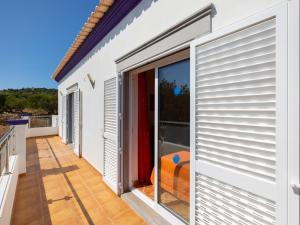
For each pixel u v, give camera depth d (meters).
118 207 3.36
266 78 1.39
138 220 2.99
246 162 1.53
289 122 1.23
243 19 1.51
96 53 5.16
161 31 2.67
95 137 5.32
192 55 1.96
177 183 2.80
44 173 5.09
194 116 1.94
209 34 1.78
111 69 4.21
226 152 1.69
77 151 6.86
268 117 1.39
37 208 3.34
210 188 1.83
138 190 3.66
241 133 1.57
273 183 1.35
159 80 3.02
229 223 1.67
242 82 1.55
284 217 1.26
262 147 1.44
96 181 4.50
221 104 1.71
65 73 9.66
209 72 1.80
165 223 2.75
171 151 2.89
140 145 3.95
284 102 1.25
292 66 1.21
